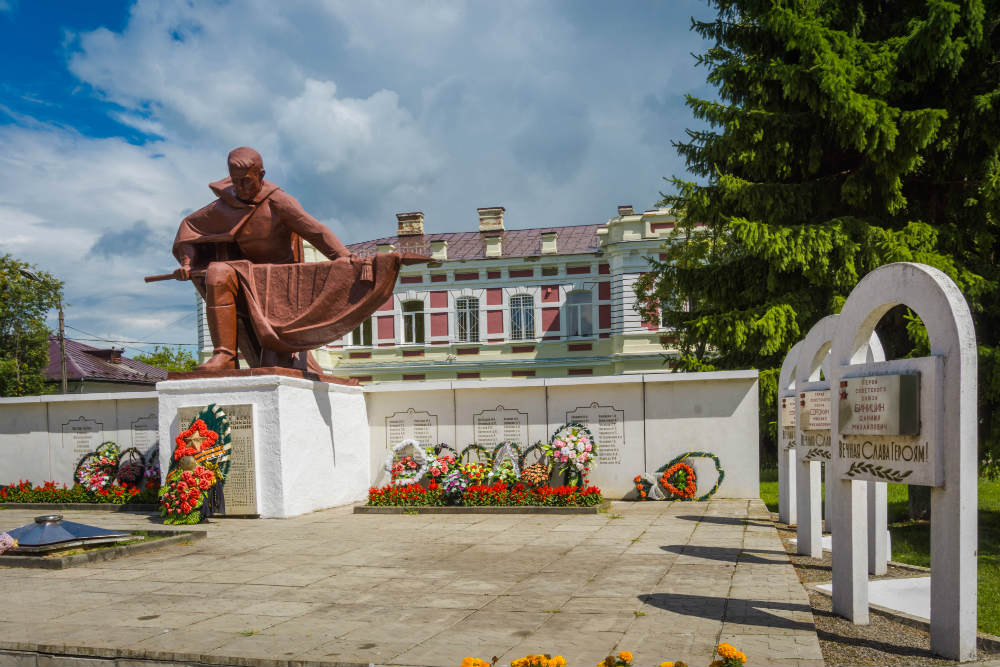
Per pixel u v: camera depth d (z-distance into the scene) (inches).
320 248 515.5
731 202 629.9
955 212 561.6
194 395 494.3
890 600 263.9
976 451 195.6
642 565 298.7
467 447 566.9
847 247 548.1
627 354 1441.9
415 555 332.5
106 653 204.4
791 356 427.2
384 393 584.7
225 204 524.4
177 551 358.0
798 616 221.1
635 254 1445.6
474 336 1581.0
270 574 299.0
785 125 582.6
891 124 506.0
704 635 202.5
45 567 319.9
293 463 482.6
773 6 563.2
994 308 514.9
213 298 505.7
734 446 526.3
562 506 469.1
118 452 601.0
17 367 1261.1
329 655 193.5
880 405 217.8
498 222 1656.0
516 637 204.7
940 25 482.6
